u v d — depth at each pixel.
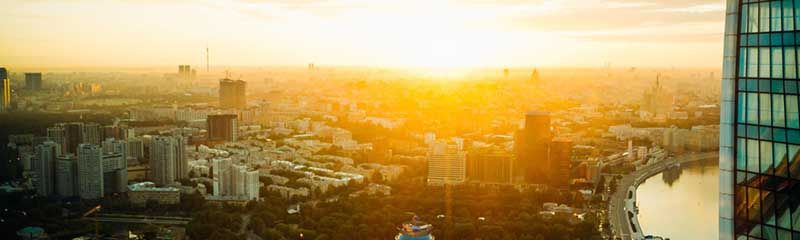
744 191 61.34
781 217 58.88
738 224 62.06
